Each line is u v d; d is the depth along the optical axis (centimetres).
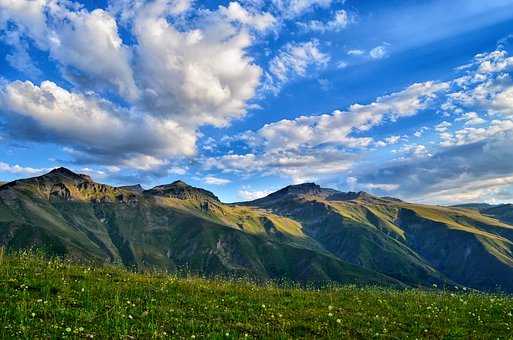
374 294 3425
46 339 1616
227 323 2161
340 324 2314
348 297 3184
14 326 1691
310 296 3106
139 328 1903
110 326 1858
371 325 2373
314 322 2322
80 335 1708
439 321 2556
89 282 2708
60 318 1878
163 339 1792
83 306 2131
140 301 2394
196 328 2002
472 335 2311
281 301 2825
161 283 2995
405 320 2538
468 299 3344
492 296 3594
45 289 2314
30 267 2948
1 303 1977
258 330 2102
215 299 2670
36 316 1880
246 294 2967
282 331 2119
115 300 2253
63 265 3234
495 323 2577
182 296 2642
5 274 2573
